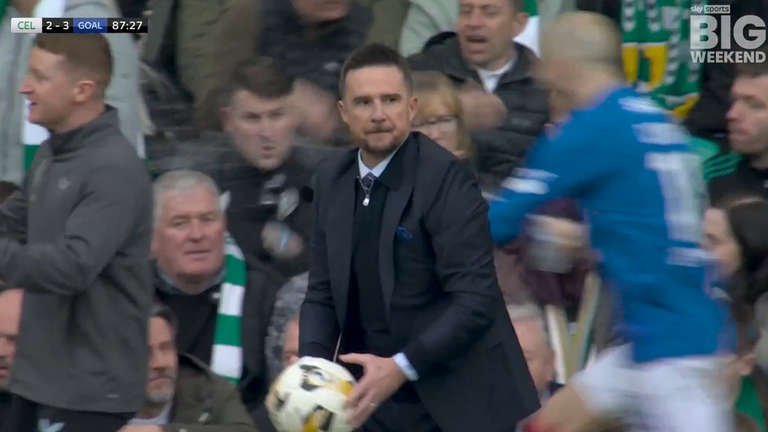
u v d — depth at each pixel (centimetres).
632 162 1577
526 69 2212
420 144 1638
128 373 1728
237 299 1972
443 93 2036
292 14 2259
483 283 1602
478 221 1612
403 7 2344
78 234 1670
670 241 1585
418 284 1619
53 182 1712
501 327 1645
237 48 2270
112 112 1750
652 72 2452
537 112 2145
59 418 1708
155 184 1975
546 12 2345
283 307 1988
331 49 2255
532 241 1791
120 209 1694
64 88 1708
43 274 1652
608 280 1623
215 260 1959
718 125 2388
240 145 2123
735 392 1755
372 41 2297
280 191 2112
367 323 1645
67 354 1711
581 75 1623
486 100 2138
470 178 1631
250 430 1850
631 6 2444
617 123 1584
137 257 1733
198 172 2027
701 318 1595
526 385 1645
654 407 1612
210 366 1941
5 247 1666
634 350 1616
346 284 1631
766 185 2150
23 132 2161
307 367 1620
